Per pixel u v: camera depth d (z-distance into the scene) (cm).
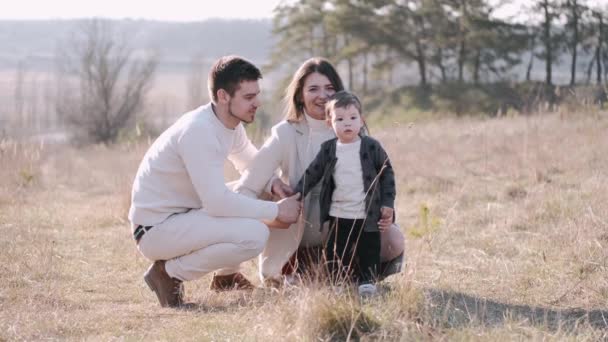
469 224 678
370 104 4784
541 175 869
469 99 4253
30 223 759
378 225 468
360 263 472
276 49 5178
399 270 501
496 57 4672
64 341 407
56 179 1219
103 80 3981
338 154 473
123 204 811
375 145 475
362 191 469
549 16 4644
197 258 477
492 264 547
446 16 4697
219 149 480
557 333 385
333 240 476
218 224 476
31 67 17075
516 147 1080
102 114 3931
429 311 421
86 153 2150
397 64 4912
